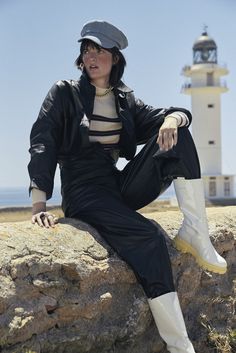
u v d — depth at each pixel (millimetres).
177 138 2984
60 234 2852
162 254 2918
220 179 36750
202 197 3047
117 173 3279
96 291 2809
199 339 3299
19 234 2729
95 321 2807
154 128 3299
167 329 2871
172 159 2975
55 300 2672
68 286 2736
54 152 3041
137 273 2893
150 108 3354
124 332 2898
